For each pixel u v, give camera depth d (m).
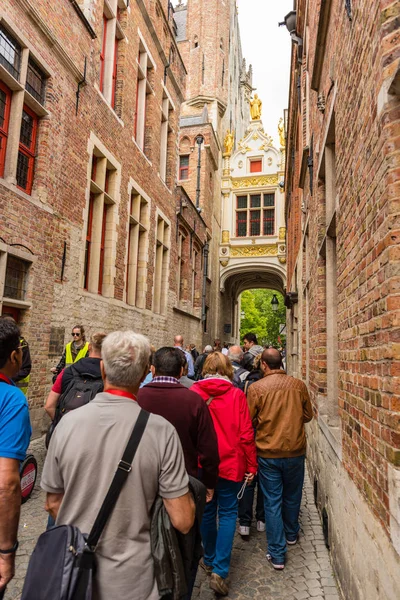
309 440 6.74
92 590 1.36
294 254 12.56
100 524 1.42
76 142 7.95
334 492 3.36
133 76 11.17
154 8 12.92
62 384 3.72
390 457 1.67
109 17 9.93
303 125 8.26
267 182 25.55
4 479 1.76
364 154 2.16
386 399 1.74
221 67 29.78
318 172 4.76
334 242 4.20
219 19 29.83
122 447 1.51
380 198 1.83
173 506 1.52
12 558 1.80
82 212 8.19
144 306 12.10
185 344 17.08
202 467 2.65
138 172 11.60
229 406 3.32
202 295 20.42
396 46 1.69
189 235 18.09
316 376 5.07
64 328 7.53
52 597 1.30
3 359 2.00
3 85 6.04
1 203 5.76
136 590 1.40
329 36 3.70
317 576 3.34
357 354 2.35
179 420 2.59
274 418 3.78
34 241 6.58
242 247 25.31
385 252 1.74
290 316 14.55
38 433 6.71
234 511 3.23
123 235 10.42
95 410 1.58
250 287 32.91
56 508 1.54
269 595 3.05
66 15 7.42
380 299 1.83
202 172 21.89
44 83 7.03
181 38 32.25
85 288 9.09
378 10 1.83
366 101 2.11
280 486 3.71
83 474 1.48
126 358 1.63
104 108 9.27
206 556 3.44
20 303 6.23
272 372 4.04
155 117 13.28
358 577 2.35
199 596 3.05
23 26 6.23
